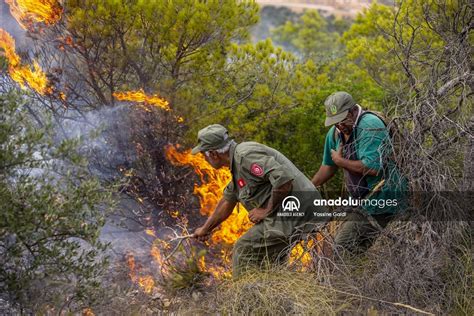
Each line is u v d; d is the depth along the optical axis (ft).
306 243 14.51
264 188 14.55
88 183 12.62
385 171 14.82
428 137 15.01
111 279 15.89
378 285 13.73
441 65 16.97
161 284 15.15
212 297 14.14
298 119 21.84
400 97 16.24
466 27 15.94
